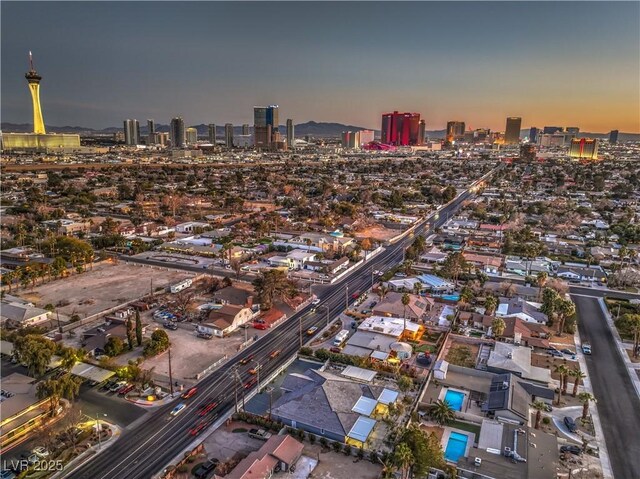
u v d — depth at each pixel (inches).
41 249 7834.6
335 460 3061.0
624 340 4739.2
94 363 4217.5
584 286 6382.9
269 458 2928.2
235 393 3764.8
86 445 3169.3
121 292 6097.4
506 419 3417.8
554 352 4453.7
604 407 3609.7
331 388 3639.3
